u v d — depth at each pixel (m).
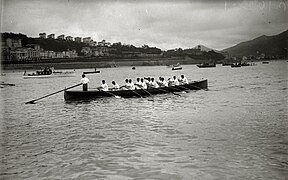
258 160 11.53
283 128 16.55
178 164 11.34
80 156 12.55
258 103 26.64
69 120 20.02
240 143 13.80
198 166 11.07
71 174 10.68
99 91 27.89
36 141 14.88
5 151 13.27
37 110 24.53
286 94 33.25
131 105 25.89
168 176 10.27
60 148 13.70
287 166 10.88
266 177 9.98
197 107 24.61
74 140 15.02
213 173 10.41
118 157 12.32
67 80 74.38
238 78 66.38
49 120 20.19
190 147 13.37
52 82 66.38
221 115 20.91
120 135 15.80
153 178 10.16
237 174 10.27
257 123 17.97
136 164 11.47
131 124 18.42
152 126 17.75
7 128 17.70
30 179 10.28
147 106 25.31
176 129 16.81
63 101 29.89
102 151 13.16
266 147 13.09
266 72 91.62
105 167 11.26
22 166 11.48
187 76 83.31
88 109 24.22
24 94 39.38
